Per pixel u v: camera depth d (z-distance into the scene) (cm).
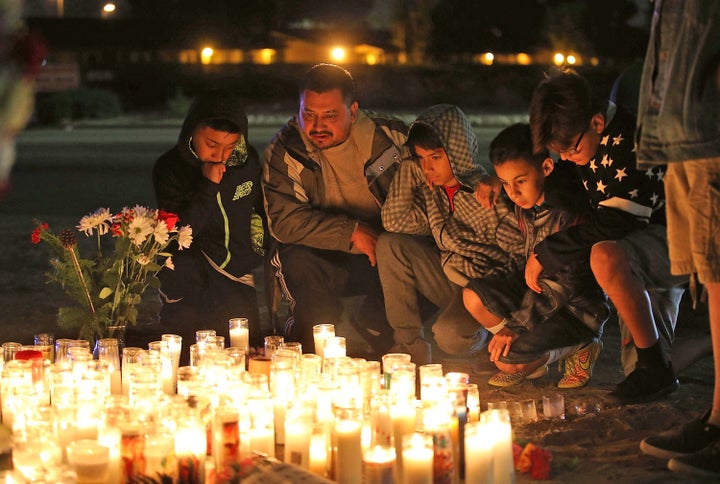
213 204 609
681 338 566
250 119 3766
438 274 574
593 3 5181
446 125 552
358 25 6931
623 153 484
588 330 534
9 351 506
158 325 697
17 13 253
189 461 361
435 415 388
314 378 432
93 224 580
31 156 2275
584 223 519
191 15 5703
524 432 460
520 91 4838
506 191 524
